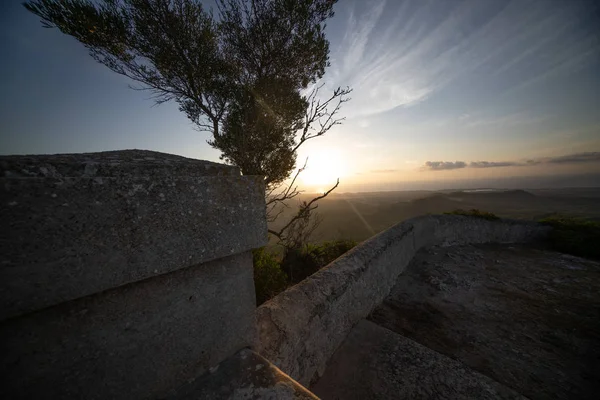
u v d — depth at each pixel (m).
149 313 0.77
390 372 1.74
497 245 5.36
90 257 0.61
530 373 1.90
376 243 3.16
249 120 3.86
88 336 0.66
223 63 3.76
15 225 0.51
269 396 0.83
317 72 4.18
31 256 0.53
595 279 3.57
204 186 0.85
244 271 1.06
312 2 3.63
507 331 2.40
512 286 3.35
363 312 2.46
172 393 0.82
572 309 2.78
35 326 0.58
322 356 1.77
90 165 0.66
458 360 2.03
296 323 1.56
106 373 0.69
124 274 0.67
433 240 4.91
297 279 4.04
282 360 1.36
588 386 1.78
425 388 1.61
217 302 0.96
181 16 3.38
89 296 0.66
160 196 0.74
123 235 0.67
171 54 3.51
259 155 3.98
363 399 1.55
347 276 2.26
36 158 0.61
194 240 0.83
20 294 0.52
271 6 3.66
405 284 3.36
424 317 2.62
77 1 2.88
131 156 0.90
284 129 4.16
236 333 1.03
